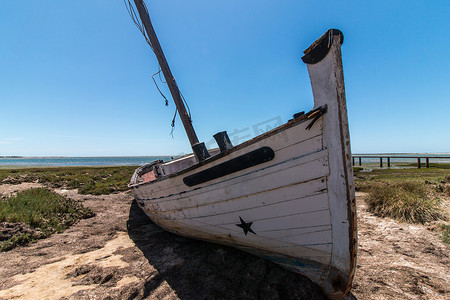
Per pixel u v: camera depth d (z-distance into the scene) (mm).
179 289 2789
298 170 2549
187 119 5254
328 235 2514
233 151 2898
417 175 13180
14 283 2916
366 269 3277
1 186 10992
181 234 4395
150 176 8039
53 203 6523
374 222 5215
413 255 3619
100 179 14875
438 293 2654
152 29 5195
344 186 2314
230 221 3201
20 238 4254
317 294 2697
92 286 2861
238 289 2752
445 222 4848
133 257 3699
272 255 3100
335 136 2312
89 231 5156
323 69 2359
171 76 5234
